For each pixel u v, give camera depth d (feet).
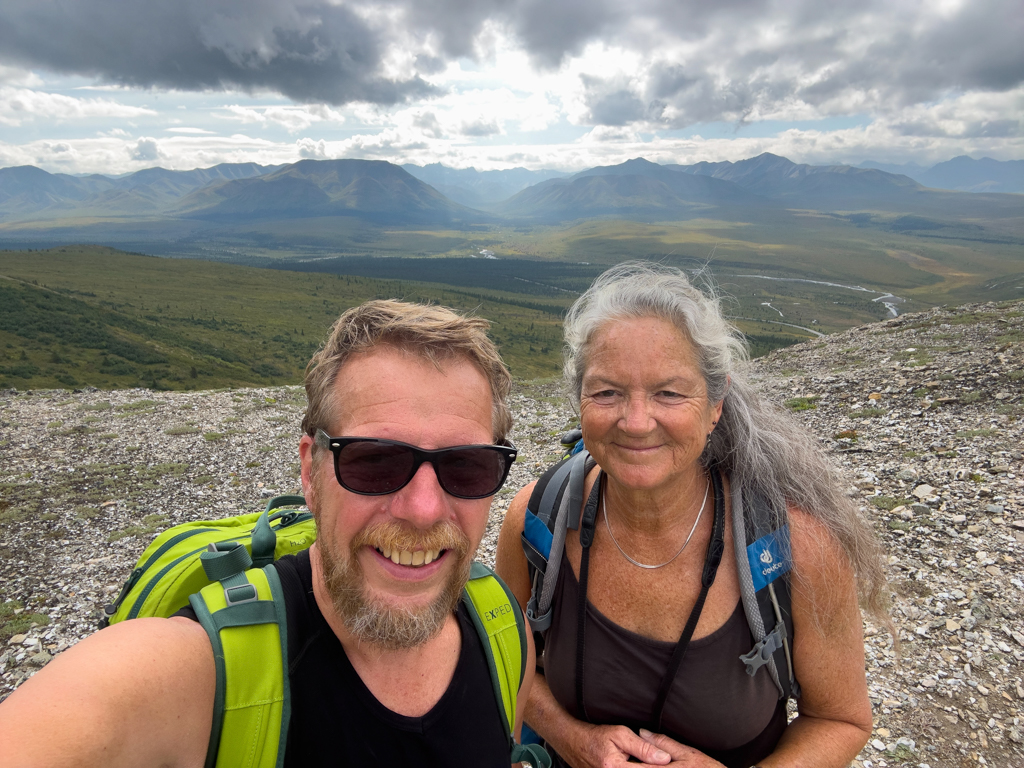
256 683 1.49
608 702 2.27
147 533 11.26
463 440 1.71
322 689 1.64
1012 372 14.01
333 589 1.65
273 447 17.29
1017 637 5.54
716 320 2.06
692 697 2.13
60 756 1.16
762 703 2.16
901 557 7.05
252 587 1.60
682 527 2.16
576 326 2.19
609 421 2.00
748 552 2.06
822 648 2.13
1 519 12.00
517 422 19.71
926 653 5.58
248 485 14.23
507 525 2.62
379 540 1.60
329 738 1.62
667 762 2.09
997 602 6.02
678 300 1.99
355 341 1.72
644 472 1.97
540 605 2.34
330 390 1.72
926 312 29.37
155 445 17.52
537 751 2.27
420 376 1.67
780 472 2.12
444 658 1.86
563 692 2.37
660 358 1.93
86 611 8.39
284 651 1.55
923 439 10.97
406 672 1.76
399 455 1.64
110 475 14.84
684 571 2.16
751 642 2.11
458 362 1.73
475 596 2.01
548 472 2.45
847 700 2.22
